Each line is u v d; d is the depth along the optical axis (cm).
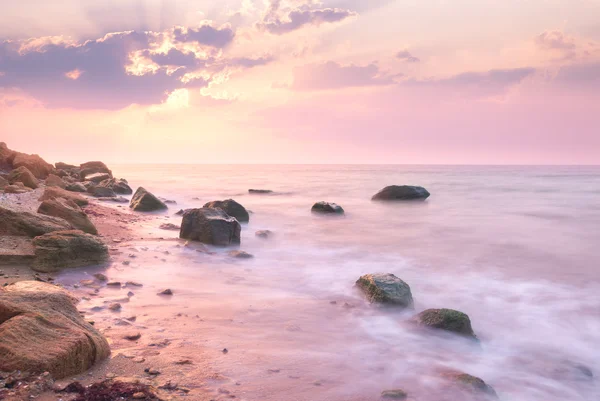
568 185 5541
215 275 1099
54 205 1373
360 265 1365
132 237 1513
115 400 447
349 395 539
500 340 828
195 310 809
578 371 704
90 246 1072
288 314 837
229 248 1508
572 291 1152
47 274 948
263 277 1134
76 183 3042
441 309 830
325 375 589
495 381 663
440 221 2434
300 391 534
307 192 4381
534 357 756
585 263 1462
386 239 1861
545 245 1775
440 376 628
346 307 910
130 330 675
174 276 1051
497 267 1395
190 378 532
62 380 486
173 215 2312
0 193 2119
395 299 902
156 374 532
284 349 664
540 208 3075
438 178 7675
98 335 579
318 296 991
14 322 518
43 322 537
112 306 778
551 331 880
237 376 556
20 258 963
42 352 488
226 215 1606
